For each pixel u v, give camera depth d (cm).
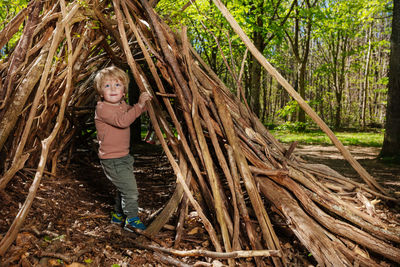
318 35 1581
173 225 244
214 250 209
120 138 225
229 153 222
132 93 716
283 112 1175
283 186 232
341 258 189
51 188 283
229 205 231
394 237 208
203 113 224
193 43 1088
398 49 604
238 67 1445
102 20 239
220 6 233
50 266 167
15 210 220
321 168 291
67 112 333
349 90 2969
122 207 227
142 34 238
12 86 221
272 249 196
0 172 253
